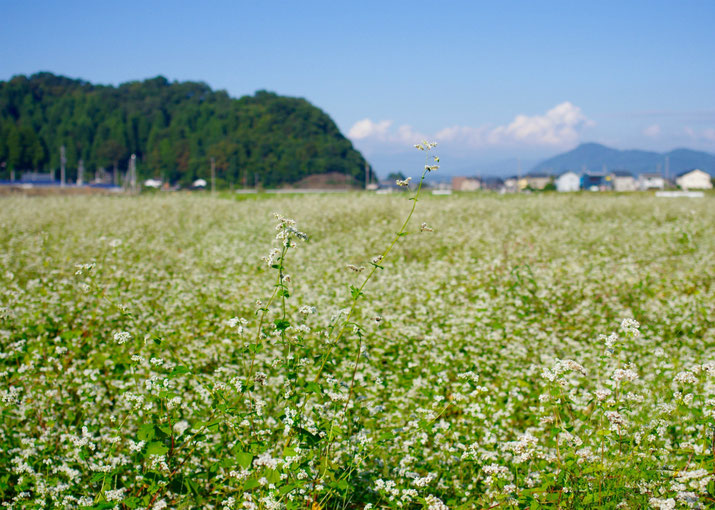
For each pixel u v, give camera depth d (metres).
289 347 4.48
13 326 7.58
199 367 6.78
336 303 9.29
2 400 4.80
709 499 3.80
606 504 3.58
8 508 4.00
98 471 4.09
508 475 4.04
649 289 11.02
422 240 15.79
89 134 135.12
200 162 110.12
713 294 10.27
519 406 6.05
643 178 117.25
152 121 140.12
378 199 24.31
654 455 4.14
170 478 3.75
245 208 23.34
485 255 13.98
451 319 8.75
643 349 7.40
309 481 3.92
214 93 155.88
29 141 123.19
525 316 9.27
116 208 22.08
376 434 4.92
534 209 23.66
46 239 14.20
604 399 3.89
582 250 14.98
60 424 5.22
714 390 5.48
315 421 4.34
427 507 3.66
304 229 18.08
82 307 8.39
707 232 17.64
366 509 3.80
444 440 4.84
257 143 113.44
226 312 8.97
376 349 7.27
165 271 12.06
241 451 3.74
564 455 4.40
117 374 6.45
